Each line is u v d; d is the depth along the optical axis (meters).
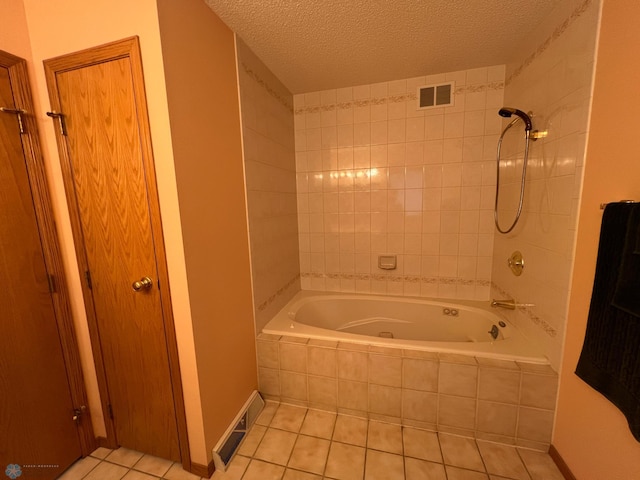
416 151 2.09
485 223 2.03
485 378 1.38
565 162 1.21
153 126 1.05
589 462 1.09
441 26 1.43
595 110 1.04
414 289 2.25
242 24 1.39
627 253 0.82
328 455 1.37
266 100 1.82
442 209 2.10
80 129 1.13
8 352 1.08
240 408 1.54
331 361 1.60
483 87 1.90
